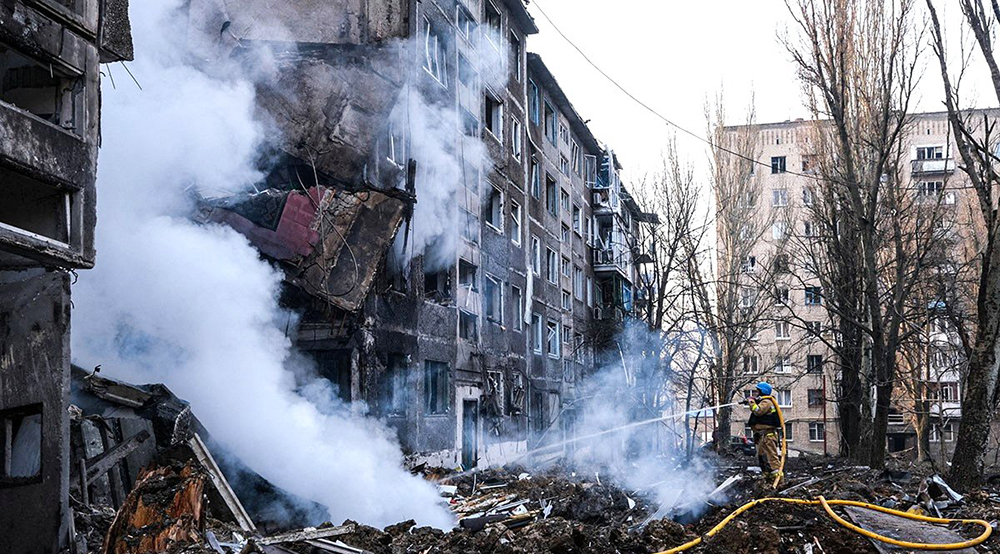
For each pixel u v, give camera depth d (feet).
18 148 30.86
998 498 48.03
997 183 55.77
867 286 78.59
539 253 122.62
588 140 155.53
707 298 127.34
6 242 30.17
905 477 59.72
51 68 33.35
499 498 53.93
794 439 208.44
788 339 211.20
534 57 118.32
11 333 30.86
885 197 87.66
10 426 31.37
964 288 113.29
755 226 146.10
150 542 29.66
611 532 33.76
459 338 87.81
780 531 34.94
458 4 88.33
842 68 78.18
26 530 30.66
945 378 193.16
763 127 226.99
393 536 35.99
